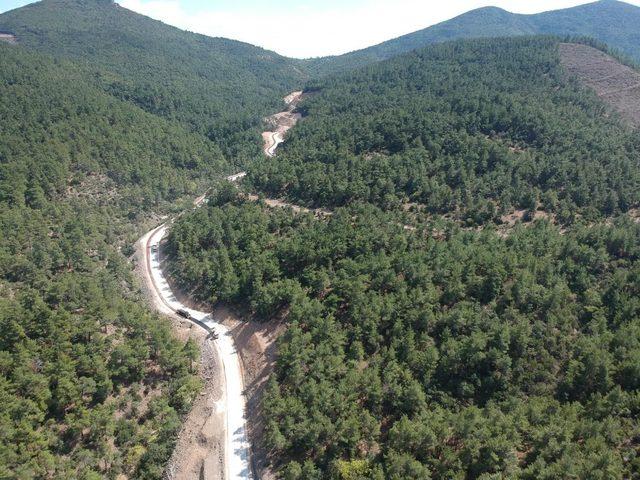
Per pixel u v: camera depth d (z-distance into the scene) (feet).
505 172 513.45
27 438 240.12
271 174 561.43
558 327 291.17
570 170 496.64
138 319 329.11
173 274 451.94
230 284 386.11
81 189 564.30
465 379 268.00
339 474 226.58
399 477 207.21
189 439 273.95
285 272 387.34
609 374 248.93
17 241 421.59
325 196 500.33
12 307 307.58
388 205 473.67
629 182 470.39
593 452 199.21
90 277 394.32
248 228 440.86
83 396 279.08
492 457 205.87
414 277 333.62
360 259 369.50
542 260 341.82
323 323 308.60
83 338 307.99
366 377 264.31
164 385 309.22
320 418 246.68
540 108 623.77
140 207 596.29
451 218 461.78
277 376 301.02
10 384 257.55
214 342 362.12
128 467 255.70
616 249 369.09
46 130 613.93
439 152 560.20
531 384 261.03
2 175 505.25
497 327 282.56
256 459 259.60
